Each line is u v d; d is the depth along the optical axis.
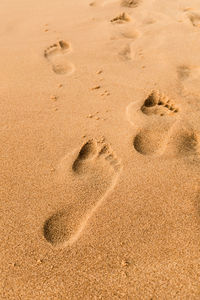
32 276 0.80
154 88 1.13
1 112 1.09
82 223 0.86
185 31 1.39
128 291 0.78
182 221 0.85
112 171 0.93
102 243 0.83
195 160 0.94
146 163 0.94
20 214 0.88
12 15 1.63
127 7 1.62
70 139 1.00
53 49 1.34
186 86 1.12
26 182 0.93
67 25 1.49
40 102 1.11
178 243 0.82
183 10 1.56
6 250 0.83
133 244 0.82
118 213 0.86
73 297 0.78
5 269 0.81
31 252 0.82
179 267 0.80
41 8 1.69
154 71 1.19
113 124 1.03
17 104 1.11
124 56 1.28
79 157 0.97
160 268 0.80
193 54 1.26
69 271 0.80
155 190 0.89
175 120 1.02
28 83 1.18
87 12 1.60
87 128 1.03
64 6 1.69
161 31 1.40
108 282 0.79
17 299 0.78
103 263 0.81
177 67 1.20
